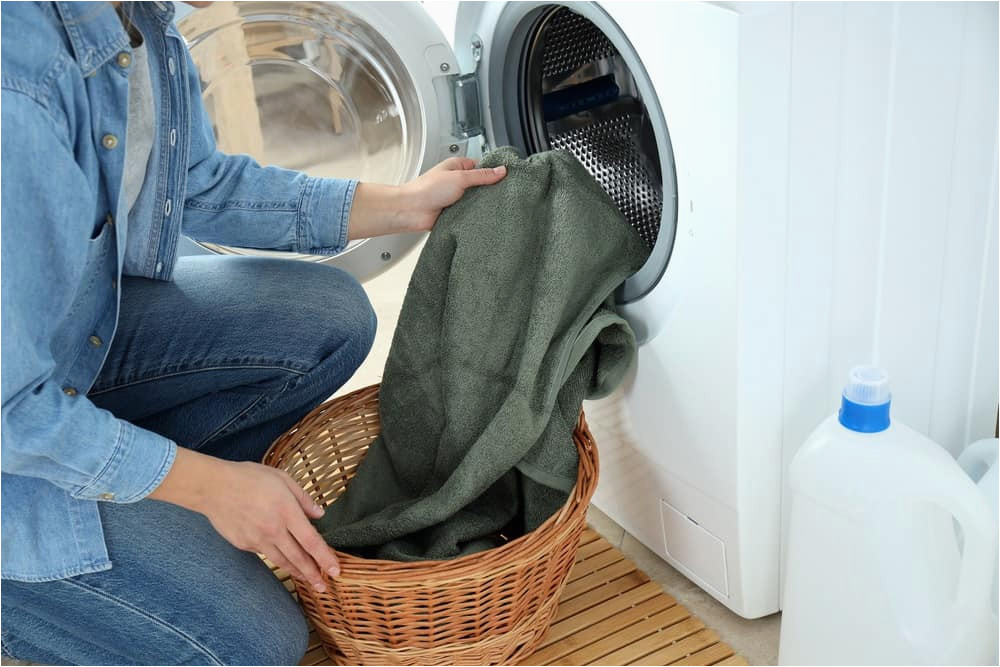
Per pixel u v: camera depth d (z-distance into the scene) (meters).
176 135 1.39
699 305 1.40
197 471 1.22
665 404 1.53
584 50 1.65
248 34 1.73
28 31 1.06
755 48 1.21
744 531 1.49
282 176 1.58
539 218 1.49
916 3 1.28
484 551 1.38
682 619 1.59
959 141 1.39
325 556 1.31
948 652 1.29
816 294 1.37
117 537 1.29
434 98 1.77
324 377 1.63
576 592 1.66
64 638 1.39
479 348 1.50
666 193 1.42
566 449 1.51
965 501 1.22
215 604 1.35
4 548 1.23
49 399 1.13
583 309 1.50
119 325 1.54
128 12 1.20
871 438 1.27
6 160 1.03
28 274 1.08
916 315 1.47
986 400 1.61
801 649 1.40
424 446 1.60
